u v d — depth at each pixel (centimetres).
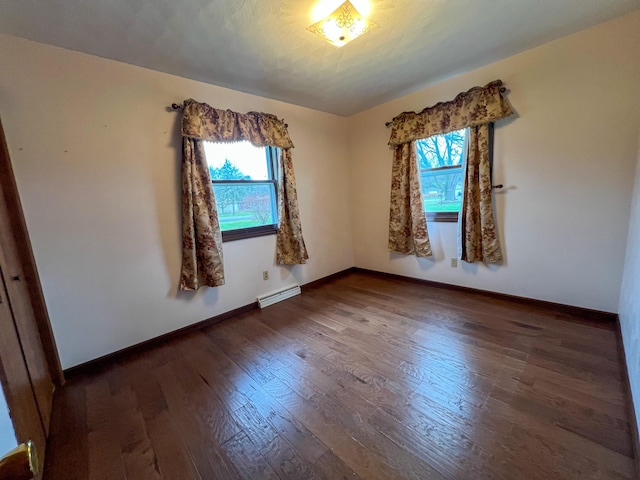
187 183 238
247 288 296
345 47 209
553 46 222
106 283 213
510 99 248
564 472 110
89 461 129
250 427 144
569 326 221
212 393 172
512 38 213
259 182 302
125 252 220
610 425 130
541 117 236
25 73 176
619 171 208
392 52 221
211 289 269
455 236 308
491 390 158
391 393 161
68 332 198
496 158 264
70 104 192
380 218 376
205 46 196
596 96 210
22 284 164
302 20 174
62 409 165
